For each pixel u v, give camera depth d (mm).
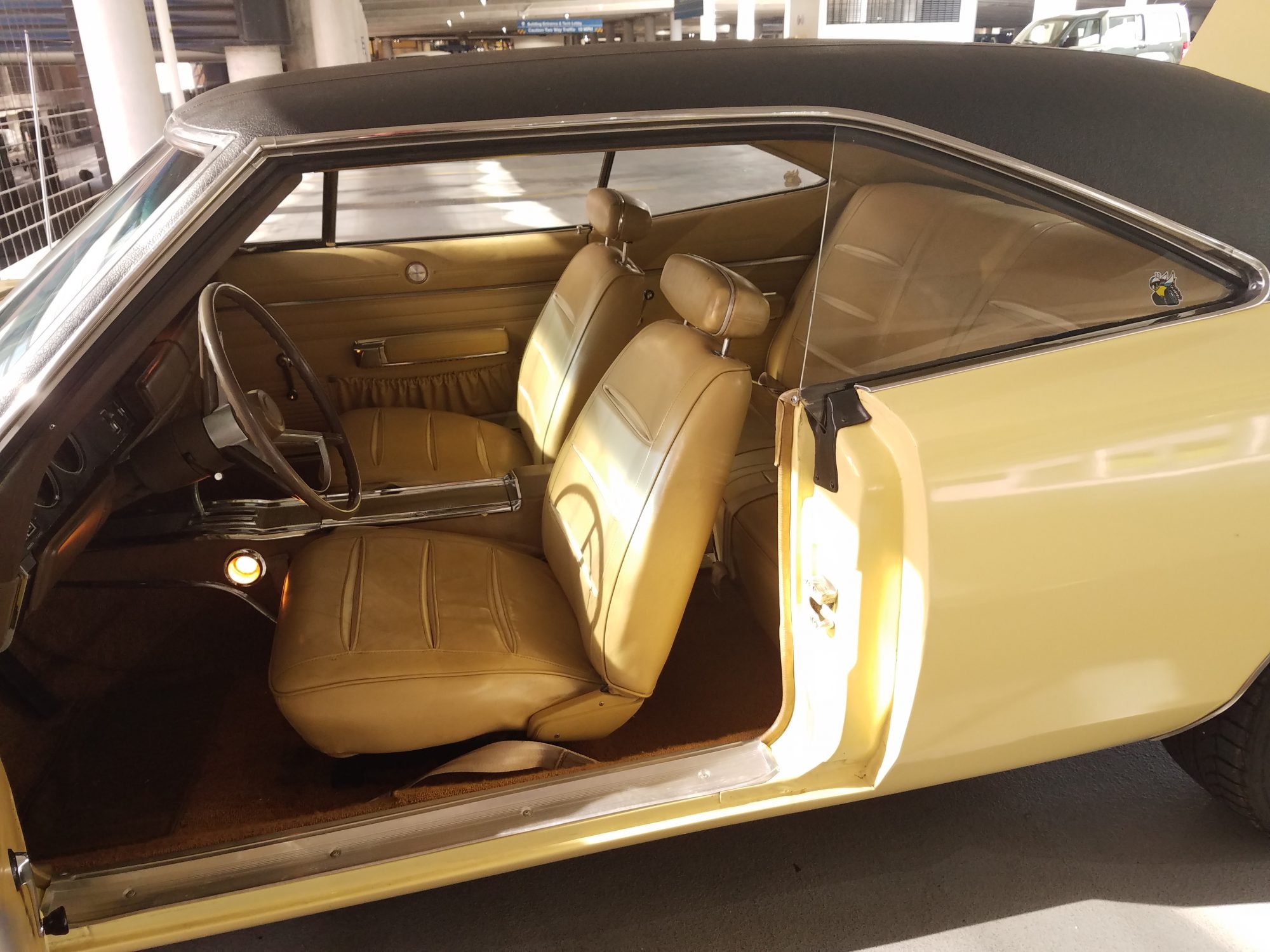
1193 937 1581
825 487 1328
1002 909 1642
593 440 1727
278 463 1473
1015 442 1260
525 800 1425
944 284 1349
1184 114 1427
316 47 17922
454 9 37094
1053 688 1382
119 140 7852
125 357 1197
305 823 1535
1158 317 1371
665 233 2711
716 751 1516
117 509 1557
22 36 6859
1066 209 1371
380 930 1637
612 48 1397
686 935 1609
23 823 1570
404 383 2732
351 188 2510
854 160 1329
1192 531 1325
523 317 2773
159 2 9211
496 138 1279
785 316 2174
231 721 1890
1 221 5961
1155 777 1939
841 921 1627
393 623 1592
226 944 1623
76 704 1821
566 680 1574
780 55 1399
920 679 1309
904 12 6984
